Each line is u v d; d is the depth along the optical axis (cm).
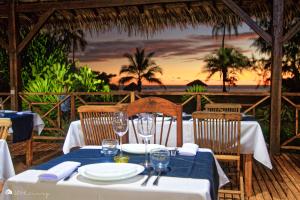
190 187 117
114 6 523
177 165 149
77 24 634
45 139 591
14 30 562
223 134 278
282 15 462
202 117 271
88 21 618
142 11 542
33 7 550
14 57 567
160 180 125
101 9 573
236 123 281
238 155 278
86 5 526
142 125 189
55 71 687
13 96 573
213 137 281
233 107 413
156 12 578
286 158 459
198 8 554
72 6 533
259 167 413
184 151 170
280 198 301
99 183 121
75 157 166
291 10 529
